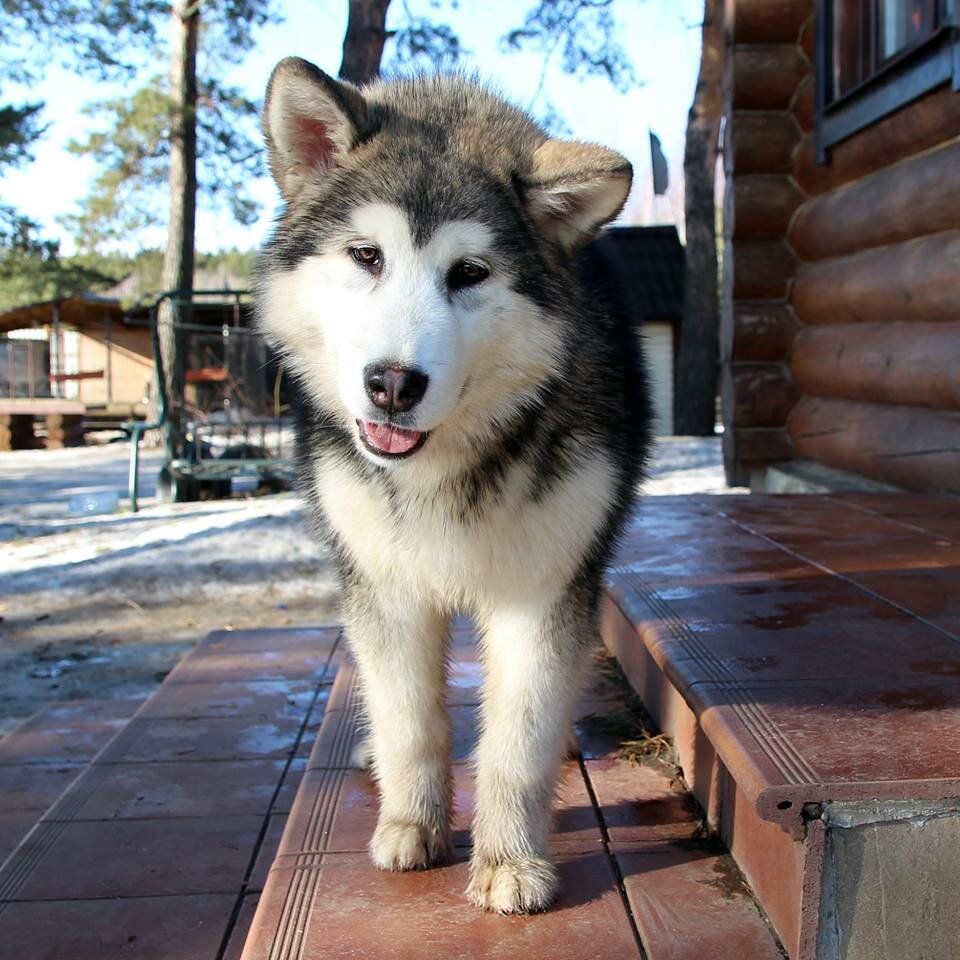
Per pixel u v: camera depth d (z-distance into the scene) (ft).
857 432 7.48
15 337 40.34
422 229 2.75
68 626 7.92
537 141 3.21
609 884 2.85
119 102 20.92
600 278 3.34
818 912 2.28
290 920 2.68
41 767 4.61
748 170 8.77
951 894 2.29
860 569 4.41
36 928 3.03
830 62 7.95
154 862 3.41
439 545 2.87
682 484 12.84
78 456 22.93
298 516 11.01
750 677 3.04
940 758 2.40
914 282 6.63
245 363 14.88
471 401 2.81
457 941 2.58
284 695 4.99
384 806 3.06
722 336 9.24
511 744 2.84
